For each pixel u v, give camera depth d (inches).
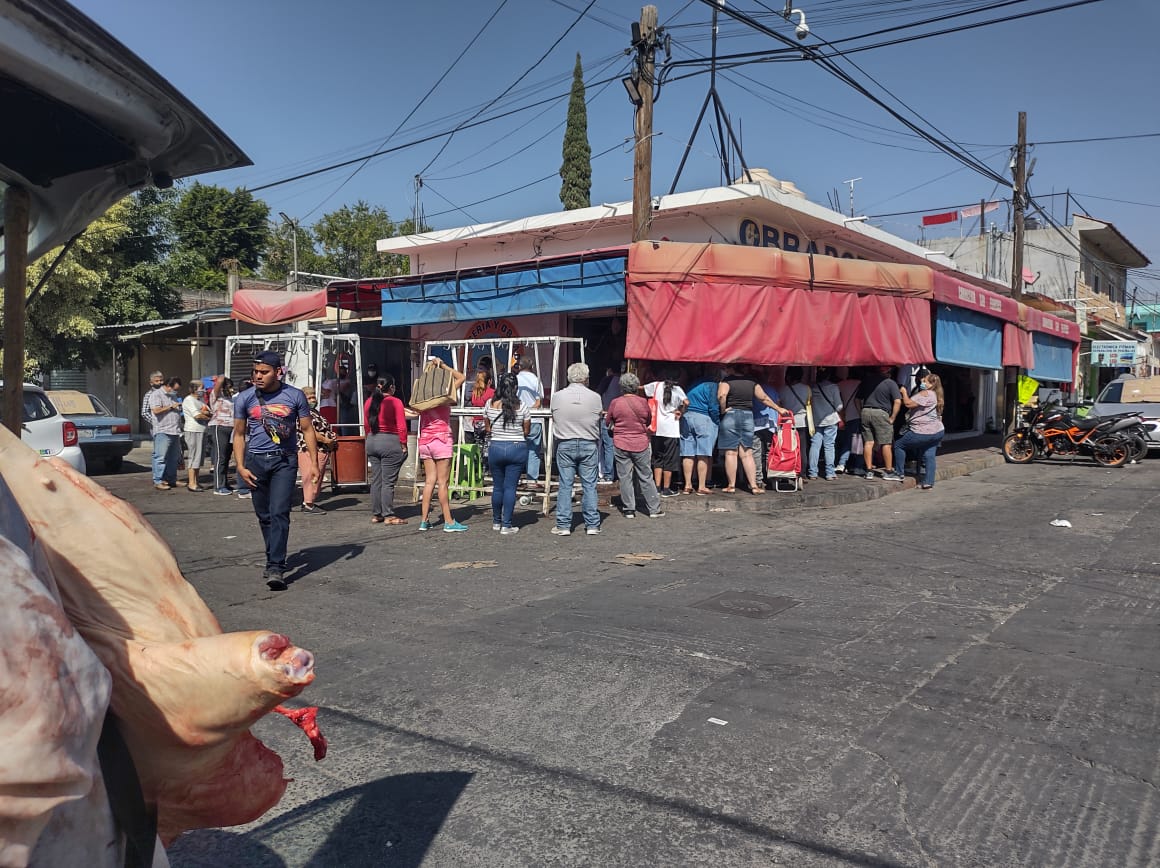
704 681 180.5
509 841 121.4
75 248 764.6
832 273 453.1
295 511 418.9
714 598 246.7
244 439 266.4
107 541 70.1
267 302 577.3
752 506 409.7
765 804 130.3
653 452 437.1
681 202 505.7
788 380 486.0
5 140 107.4
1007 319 647.8
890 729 156.2
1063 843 118.3
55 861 57.9
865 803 130.2
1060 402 631.8
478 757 147.6
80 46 91.2
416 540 342.6
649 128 437.4
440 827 125.4
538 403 399.9
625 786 136.5
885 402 490.3
